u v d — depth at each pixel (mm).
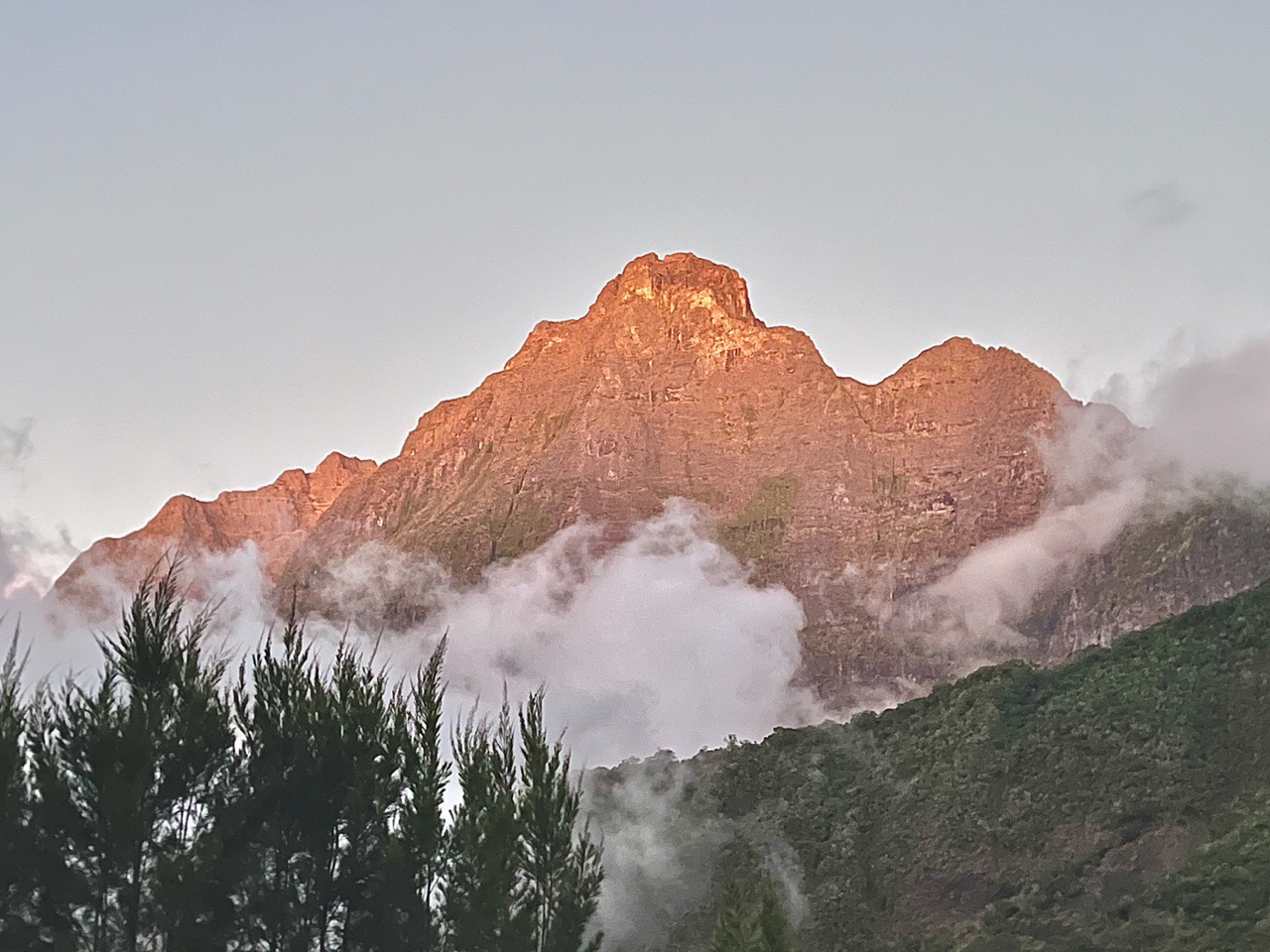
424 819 99875
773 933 100062
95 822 87000
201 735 92875
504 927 95875
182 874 86688
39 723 89500
